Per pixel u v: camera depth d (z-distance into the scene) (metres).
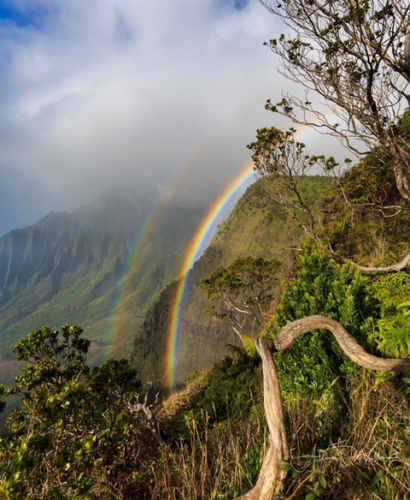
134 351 113.88
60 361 4.14
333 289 3.03
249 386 5.34
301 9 3.68
